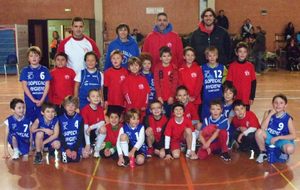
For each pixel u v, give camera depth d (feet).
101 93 18.43
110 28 59.21
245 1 58.23
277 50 57.82
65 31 58.03
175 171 15.31
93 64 18.22
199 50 19.61
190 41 20.08
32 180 14.47
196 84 18.70
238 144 17.95
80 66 19.04
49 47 57.88
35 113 18.42
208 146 16.85
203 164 16.19
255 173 14.94
